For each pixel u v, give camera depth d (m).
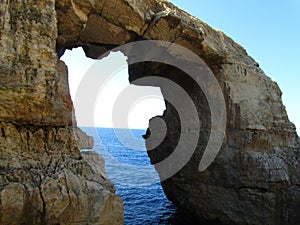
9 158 8.05
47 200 8.03
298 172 16.47
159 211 19.56
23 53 8.54
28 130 8.76
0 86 7.99
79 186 8.95
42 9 9.19
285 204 15.38
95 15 12.25
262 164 15.25
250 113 16.33
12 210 7.38
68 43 12.90
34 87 8.45
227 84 16.53
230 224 15.44
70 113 10.13
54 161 9.00
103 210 9.09
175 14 13.51
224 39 17.64
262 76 18.33
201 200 16.69
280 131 17.25
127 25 12.98
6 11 8.53
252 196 15.05
